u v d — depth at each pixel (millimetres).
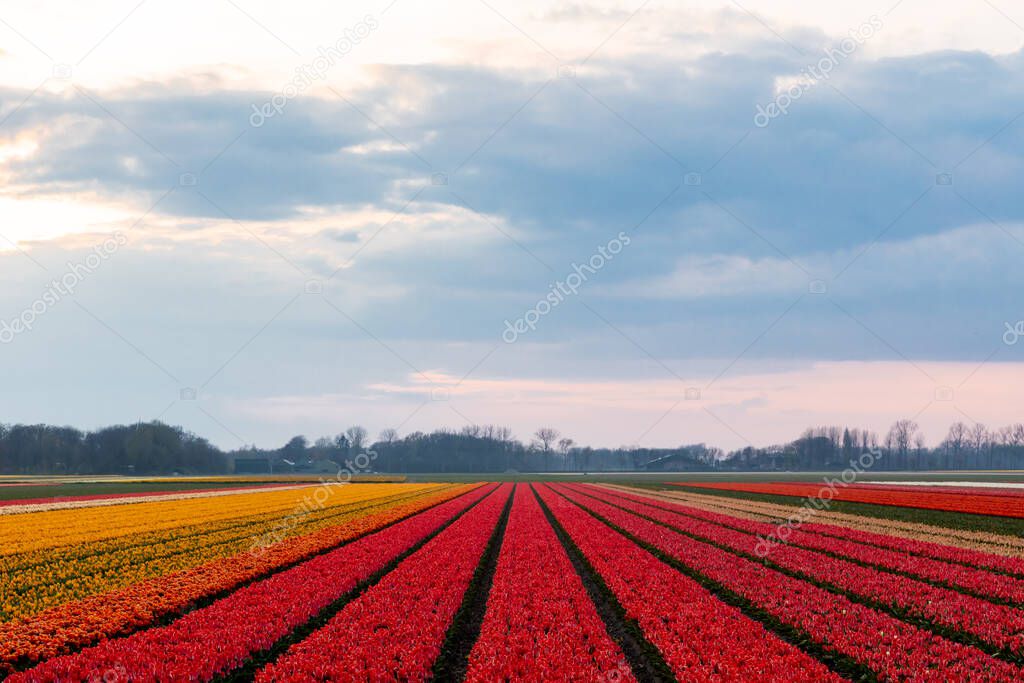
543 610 23016
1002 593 25859
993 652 19734
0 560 33000
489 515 53156
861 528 45938
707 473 176750
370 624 21328
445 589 26062
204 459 165500
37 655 18828
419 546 38281
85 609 22891
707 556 33656
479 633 22016
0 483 108750
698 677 17172
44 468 156500
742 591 26094
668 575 28906
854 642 20000
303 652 18672
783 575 29062
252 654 19422
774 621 22766
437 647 19531
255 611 22469
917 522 49594
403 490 90000
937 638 20000
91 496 75750
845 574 29266
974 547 37188
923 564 31828
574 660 18281
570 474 171500
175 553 34719
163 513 54719
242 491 87375
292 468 180875
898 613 23594
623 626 22969
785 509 60250
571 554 36062
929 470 190750
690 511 58406
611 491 89312
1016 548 37219
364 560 31547
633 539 41688
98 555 34188
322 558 32094
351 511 56531
